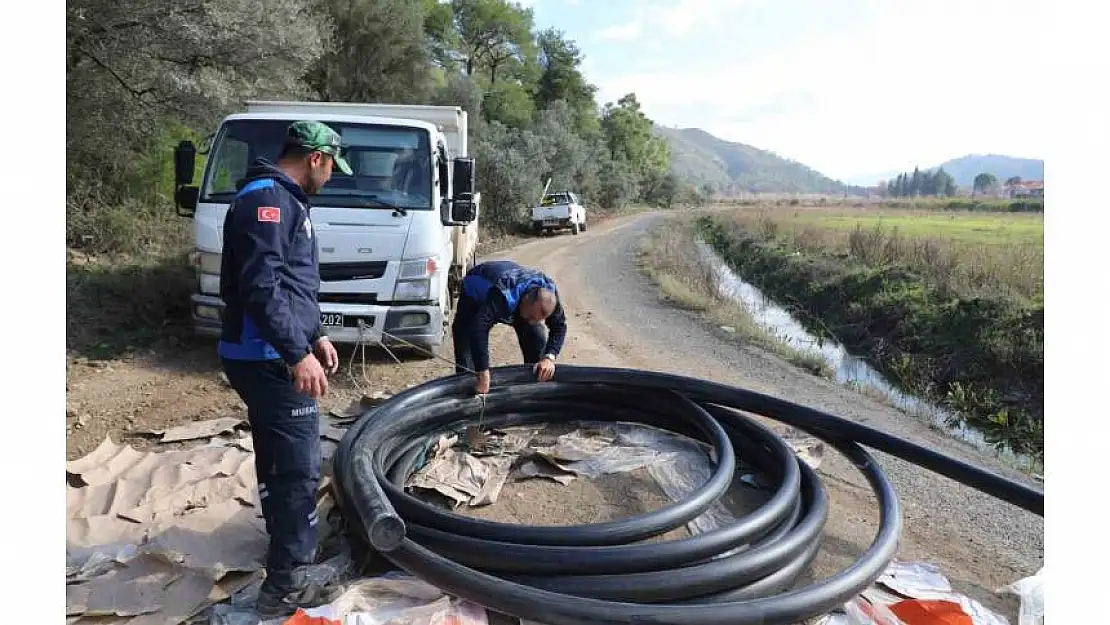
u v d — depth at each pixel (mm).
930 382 8672
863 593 3262
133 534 3393
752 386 7207
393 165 6555
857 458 4391
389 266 6199
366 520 2867
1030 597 3322
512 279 4594
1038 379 7906
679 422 5066
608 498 4328
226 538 3369
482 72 55531
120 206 11484
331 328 6117
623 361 7895
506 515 4059
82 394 5410
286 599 2885
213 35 9914
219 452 4371
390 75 28734
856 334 11336
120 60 9781
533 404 5188
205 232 6176
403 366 6785
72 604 2832
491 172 26812
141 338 6996
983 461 5535
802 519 3672
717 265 20453
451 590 2852
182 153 6227
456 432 4852
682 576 2936
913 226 23344
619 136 71188
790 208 44062
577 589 2902
